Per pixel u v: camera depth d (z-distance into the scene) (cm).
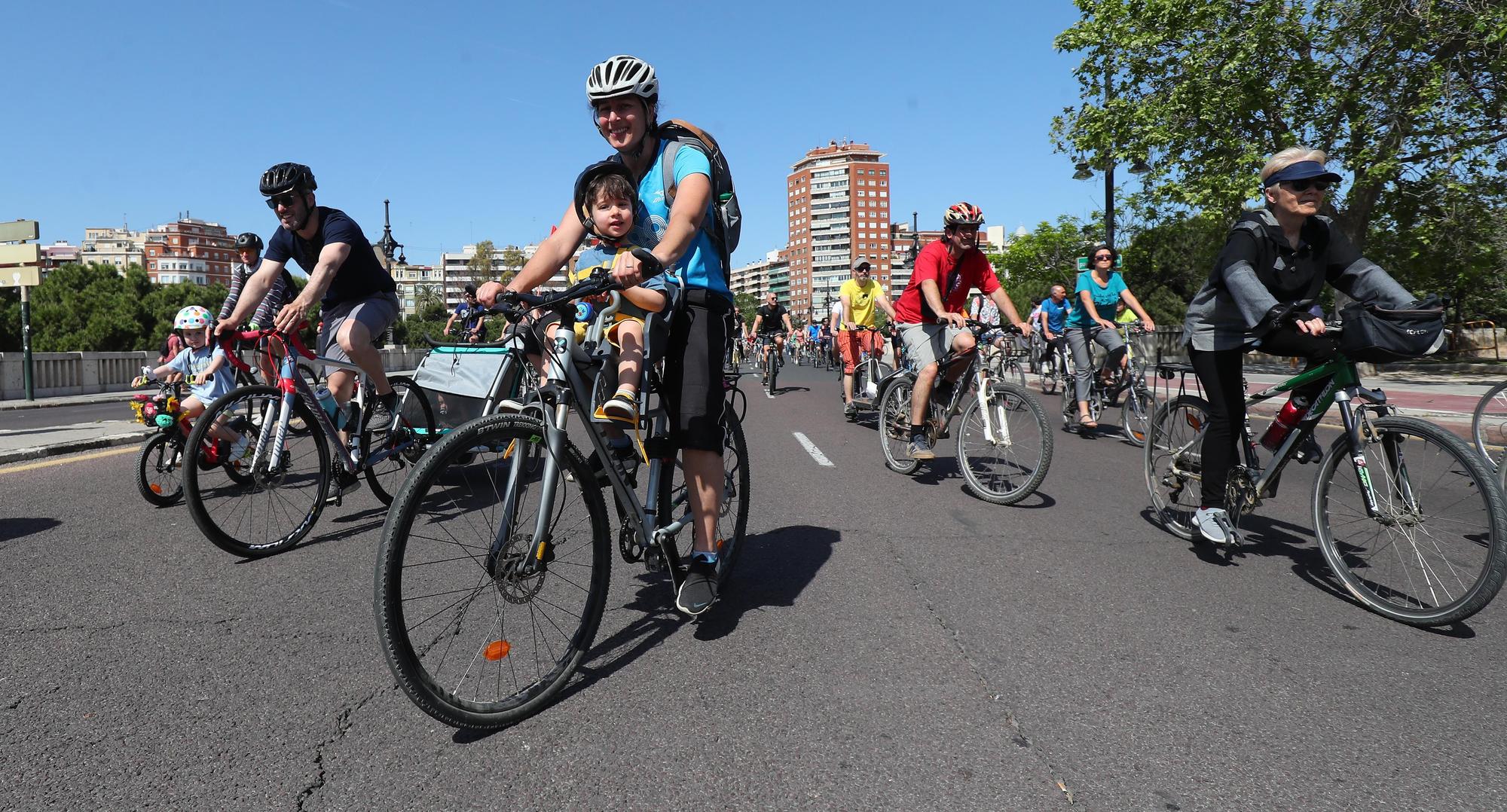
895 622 297
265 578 346
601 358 256
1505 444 600
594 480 253
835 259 16975
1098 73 1950
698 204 259
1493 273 1991
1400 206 1848
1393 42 1616
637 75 264
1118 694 240
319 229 431
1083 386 809
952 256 528
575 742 213
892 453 607
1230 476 371
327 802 185
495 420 225
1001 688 244
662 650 273
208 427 361
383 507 484
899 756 205
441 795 188
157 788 190
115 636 280
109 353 1844
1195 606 315
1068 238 4506
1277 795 189
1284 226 345
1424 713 229
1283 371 1495
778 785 192
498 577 227
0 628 287
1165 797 188
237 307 430
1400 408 934
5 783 191
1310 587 340
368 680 247
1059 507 492
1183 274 3409
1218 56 1747
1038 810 183
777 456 681
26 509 478
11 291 5353
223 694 238
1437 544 296
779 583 343
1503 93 1571
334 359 440
